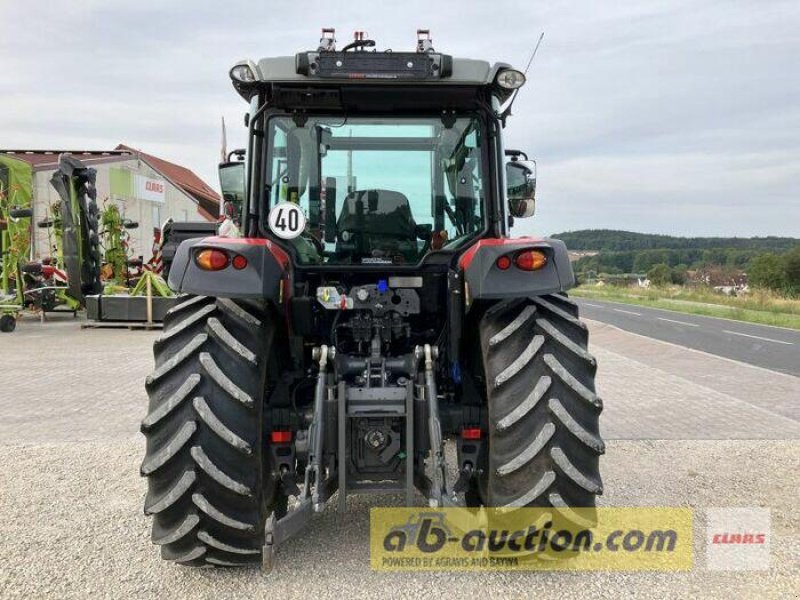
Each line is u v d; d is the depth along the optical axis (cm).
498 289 300
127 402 709
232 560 305
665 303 3166
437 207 371
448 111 362
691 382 849
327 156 368
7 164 1691
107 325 1381
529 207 430
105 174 2470
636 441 552
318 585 304
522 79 337
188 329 309
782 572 317
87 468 483
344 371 349
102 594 297
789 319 2117
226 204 436
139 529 371
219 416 291
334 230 372
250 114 366
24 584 307
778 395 774
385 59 333
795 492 429
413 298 373
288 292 339
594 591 298
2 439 562
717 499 416
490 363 308
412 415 316
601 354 1132
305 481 301
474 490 362
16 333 1309
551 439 291
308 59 330
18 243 1411
